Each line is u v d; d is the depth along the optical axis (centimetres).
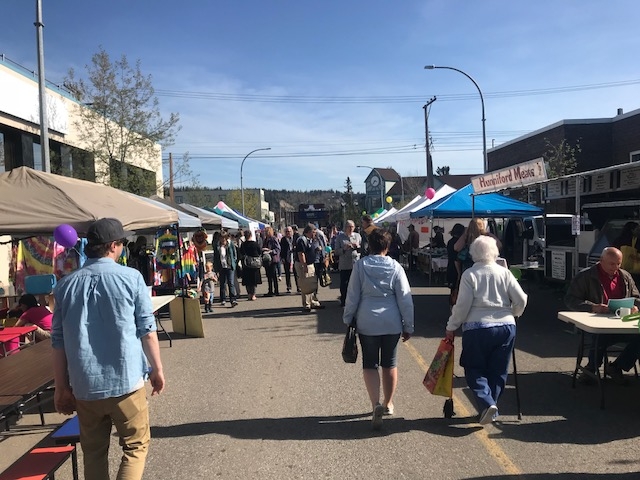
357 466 376
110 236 298
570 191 1048
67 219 568
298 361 669
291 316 1012
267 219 7906
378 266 448
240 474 369
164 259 1267
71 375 282
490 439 415
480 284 430
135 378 290
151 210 704
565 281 1125
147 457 399
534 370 604
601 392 479
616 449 395
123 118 1881
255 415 482
